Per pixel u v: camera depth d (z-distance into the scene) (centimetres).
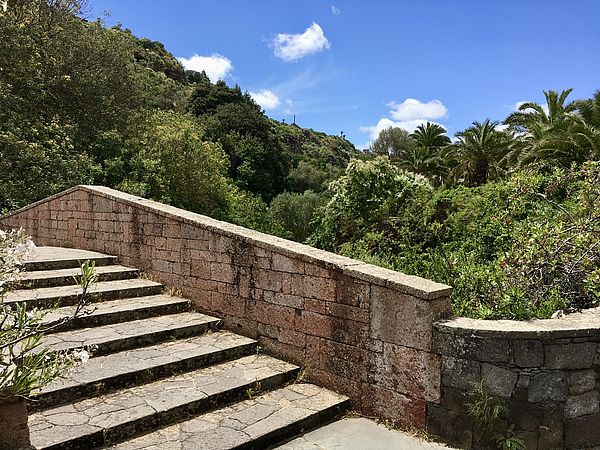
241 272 527
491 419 340
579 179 711
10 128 1382
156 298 606
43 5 1761
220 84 4531
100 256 739
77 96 1758
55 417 339
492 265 598
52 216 929
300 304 462
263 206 2653
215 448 321
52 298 535
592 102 1582
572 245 496
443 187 1059
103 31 1942
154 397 380
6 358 358
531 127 1798
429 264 668
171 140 1994
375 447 350
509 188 793
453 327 352
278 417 374
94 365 418
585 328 344
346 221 1070
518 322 362
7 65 1497
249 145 3600
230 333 535
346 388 422
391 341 389
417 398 373
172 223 627
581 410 345
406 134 5231
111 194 760
